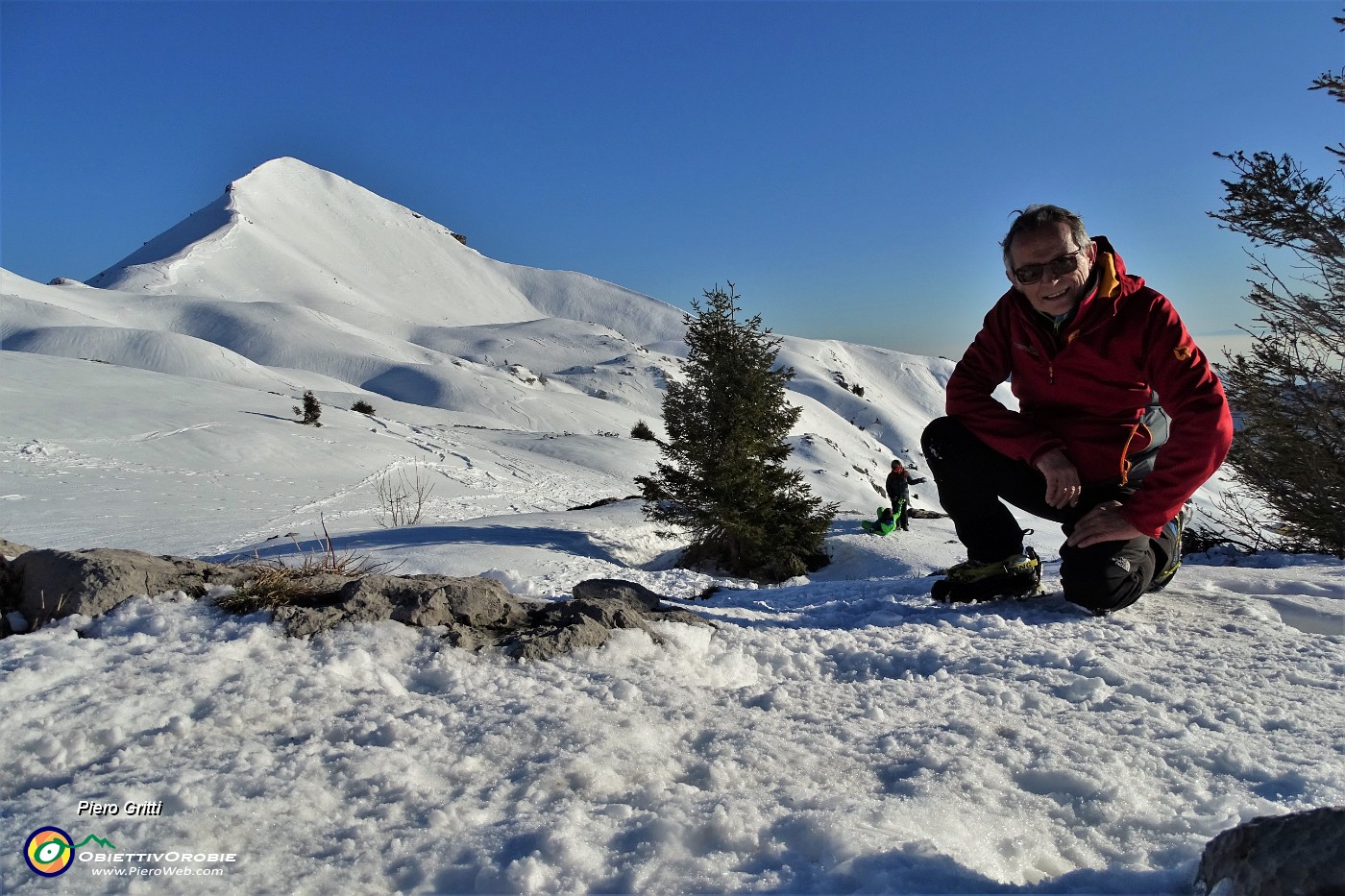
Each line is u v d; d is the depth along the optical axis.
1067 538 3.47
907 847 1.45
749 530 16.94
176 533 18.61
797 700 2.38
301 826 1.50
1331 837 1.16
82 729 1.82
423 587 2.74
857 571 17.50
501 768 1.77
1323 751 2.06
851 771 1.88
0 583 2.58
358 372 105.75
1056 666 2.79
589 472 38.22
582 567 12.45
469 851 1.43
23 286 129.00
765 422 17.72
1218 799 1.80
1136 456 3.33
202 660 2.17
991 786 1.84
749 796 1.69
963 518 3.75
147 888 1.27
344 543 14.36
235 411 38.31
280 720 1.95
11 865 1.32
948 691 2.51
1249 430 7.75
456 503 27.50
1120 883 1.39
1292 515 7.71
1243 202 8.05
